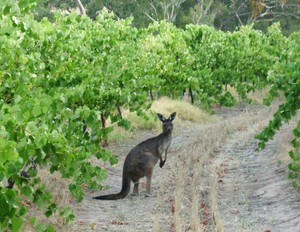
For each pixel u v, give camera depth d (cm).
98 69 1603
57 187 1238
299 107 1262
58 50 1180
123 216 1177
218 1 7244
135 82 1761
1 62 865
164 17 6194
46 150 745
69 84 1220
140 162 1312
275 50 3906
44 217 1045
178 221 1041
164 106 2597
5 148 530
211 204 1187
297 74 1216
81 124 1038
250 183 1439
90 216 1174
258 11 6919
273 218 1149
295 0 7294
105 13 2341
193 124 2556
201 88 3009
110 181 1487
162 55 2619
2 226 569
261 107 3288
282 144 1731
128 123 1423
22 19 970
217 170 1547
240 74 3456
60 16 1725
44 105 653
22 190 731
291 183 1355
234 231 1066
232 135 2112
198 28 3222
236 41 3494
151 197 1333
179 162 1650
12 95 891
